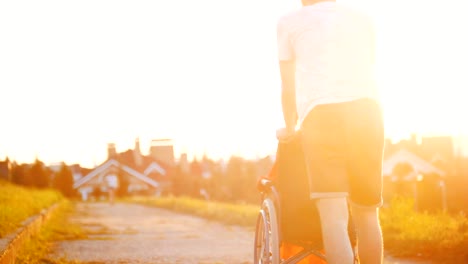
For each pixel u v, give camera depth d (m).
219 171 43.78
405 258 6.91
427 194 27.33
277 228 3.74
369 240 3.38
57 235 10.25
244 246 8.70
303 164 3.62
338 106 3.22
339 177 3.27
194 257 7.32
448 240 6.92
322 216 3.28
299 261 3.82
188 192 51.12
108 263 6.72
